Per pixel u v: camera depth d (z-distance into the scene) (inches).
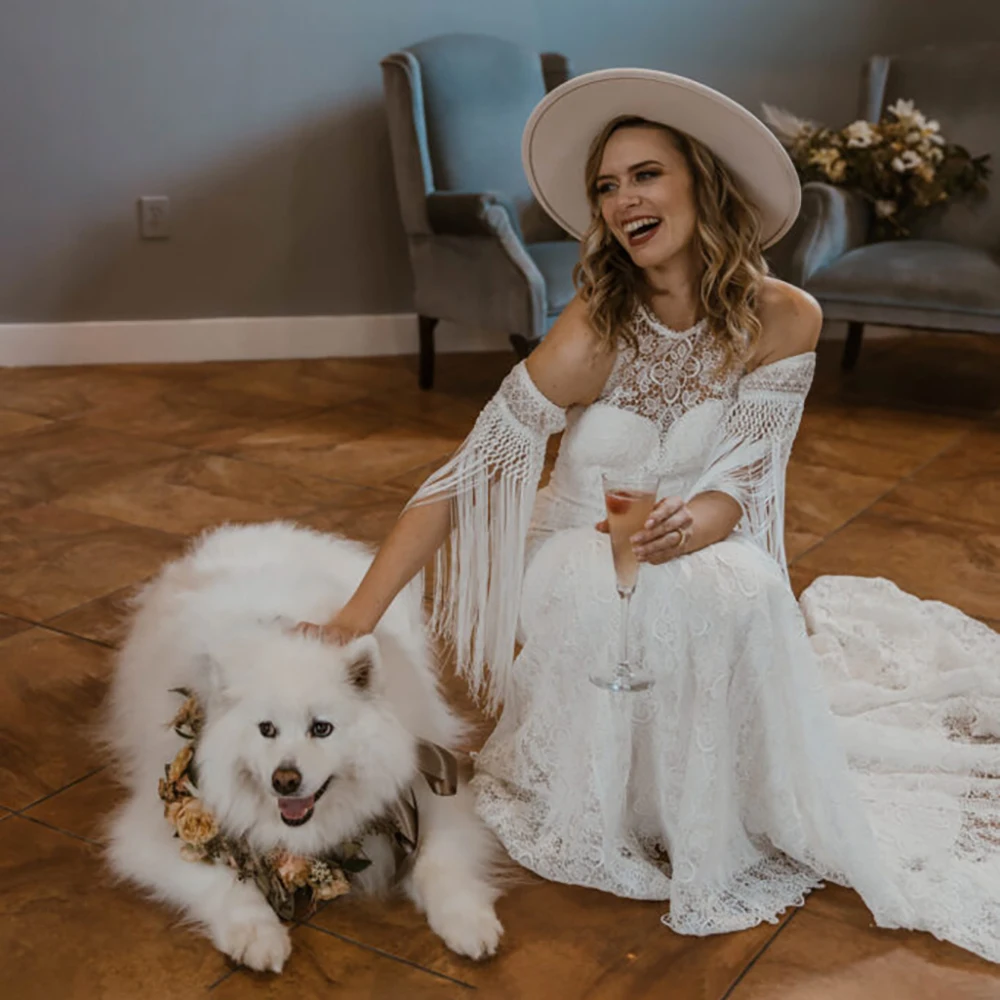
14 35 188.4
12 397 181.6
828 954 71.0
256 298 206.7
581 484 84.6
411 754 70.7
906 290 176.6
